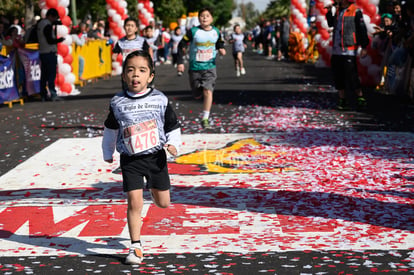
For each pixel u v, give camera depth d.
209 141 8.69
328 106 12.51
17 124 10.80
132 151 4.21
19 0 34.31
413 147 7.99
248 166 7.09
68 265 4.16
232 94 15.34
